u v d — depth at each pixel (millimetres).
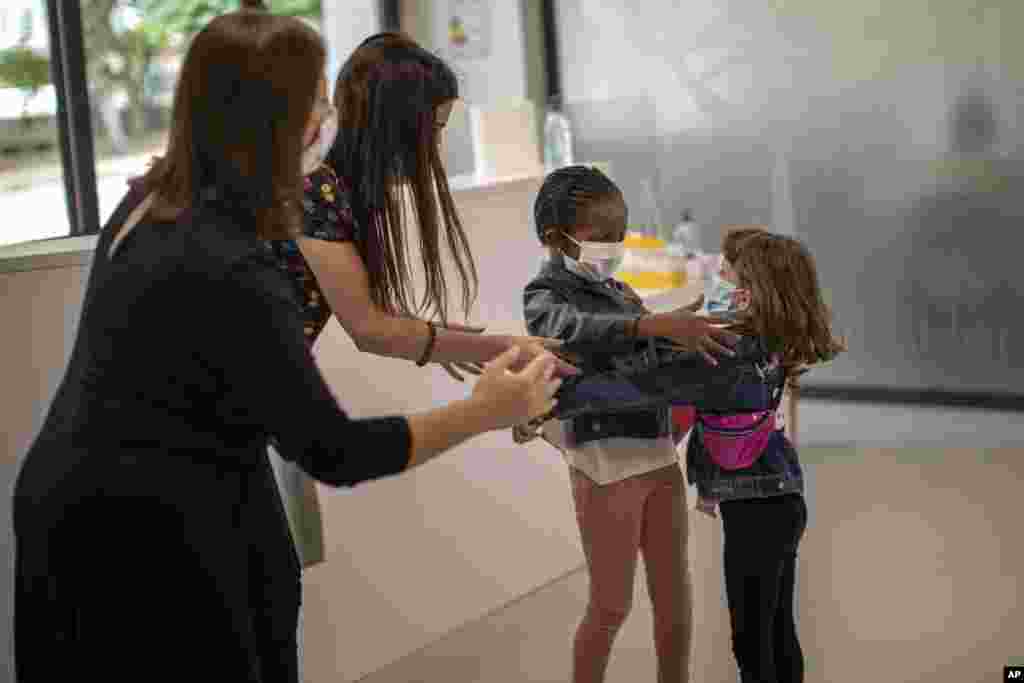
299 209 1852
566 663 3258
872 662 3156
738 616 2607
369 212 2297
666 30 5703
